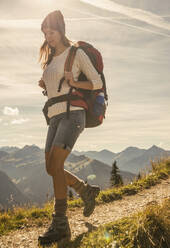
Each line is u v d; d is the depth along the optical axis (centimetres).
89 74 388
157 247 337
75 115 383
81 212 589
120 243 336
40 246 371
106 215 527
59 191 383
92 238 360
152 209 394
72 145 381
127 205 607
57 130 385
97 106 400
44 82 414
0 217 554
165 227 361
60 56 401
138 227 350
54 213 390
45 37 418
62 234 383
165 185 814
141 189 779
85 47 403
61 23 407
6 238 448
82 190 458
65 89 388
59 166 377
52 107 395
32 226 518
